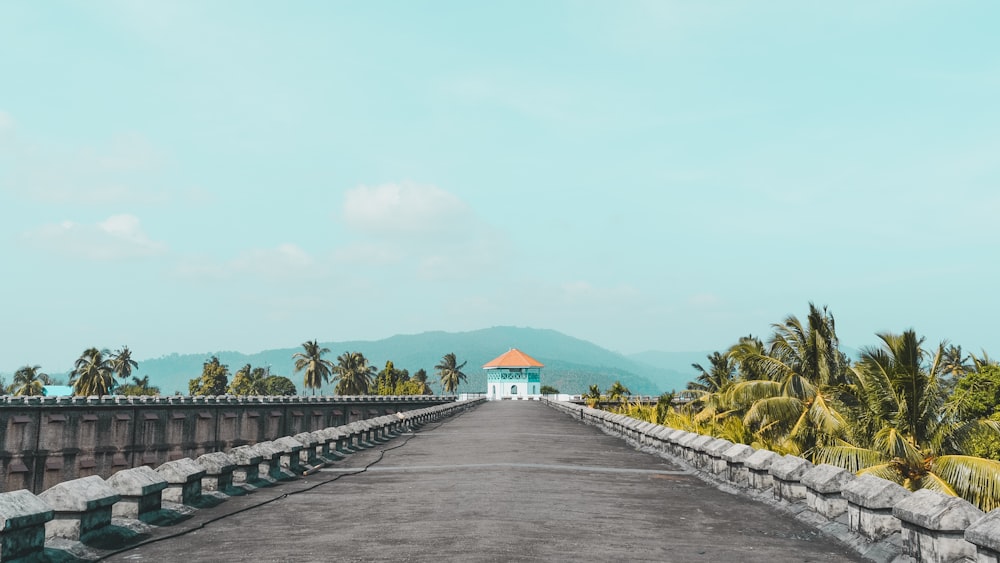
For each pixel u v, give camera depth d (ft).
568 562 27.61
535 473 60.03
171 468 39.68
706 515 39.58
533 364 592.19
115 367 574.97
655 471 63.36
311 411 318.65
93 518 30.53
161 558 28.50
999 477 82.99
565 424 162.50
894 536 29.89
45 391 484.74
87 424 227.81
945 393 96.53
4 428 209.36
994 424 89.97
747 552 30.27
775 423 126.21
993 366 94.79
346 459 73.72
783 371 129.29
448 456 77.51
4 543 24.77
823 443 114.42
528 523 36.17
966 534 24.26
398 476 57.72
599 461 72.18
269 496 45.68
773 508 42.06
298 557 28.37
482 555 28.55
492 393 587.27
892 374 96.99
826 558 29.40
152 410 246.68
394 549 29.76
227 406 273.95
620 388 392.27
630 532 34.22
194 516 38.11
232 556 28.68
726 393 137.80
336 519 37.29
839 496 35.86
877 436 95.35
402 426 126.52
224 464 45.83
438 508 40.98
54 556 27.27
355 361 582.76
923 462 91.25
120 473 34.73
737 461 50.42
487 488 50.03
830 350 127.13
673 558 28.89
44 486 216.54
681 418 154.71
